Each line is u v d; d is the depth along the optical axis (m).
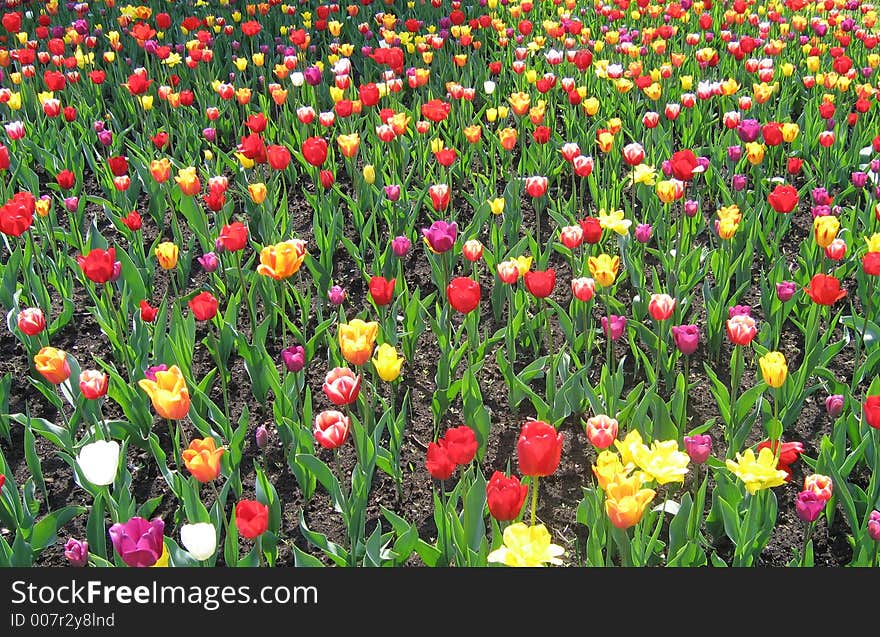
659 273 5.82
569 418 4.46
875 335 4.61
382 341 4.53
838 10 10.68
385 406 4.18
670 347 4.90
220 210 5.54
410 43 9.48
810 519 3.12
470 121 7.65
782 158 7.24
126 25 9.69
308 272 5.98
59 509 3.90
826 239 4.52
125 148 7.72
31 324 3.95
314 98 7.84
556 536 3.79
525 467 2.70
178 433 4.22
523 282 5.16
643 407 3.77
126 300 4.89
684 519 3.36
